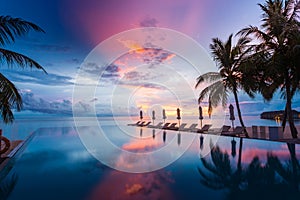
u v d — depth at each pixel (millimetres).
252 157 5848
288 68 9531
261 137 10500
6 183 3822
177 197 3170
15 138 10406
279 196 3199
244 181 3885
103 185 3697
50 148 8172
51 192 3369
